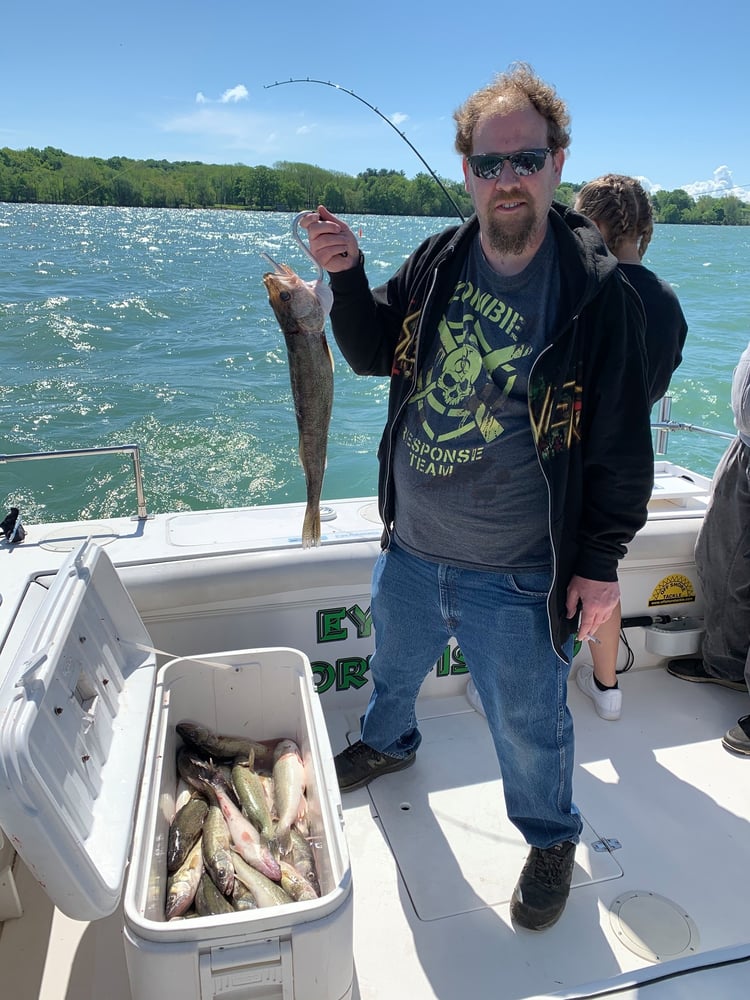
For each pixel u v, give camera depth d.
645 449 1.76
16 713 1.41
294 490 7.16
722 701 2.99
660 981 1.69
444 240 1.96
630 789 2.51
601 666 2.85
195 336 13.46
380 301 2.11
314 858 1.93
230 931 1.42
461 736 2.74
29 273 21.41
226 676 2.28
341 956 1.51
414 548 2.03
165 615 2.55
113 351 12.17
